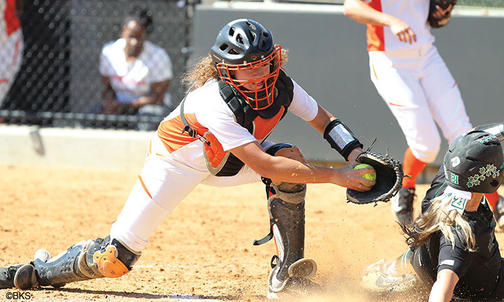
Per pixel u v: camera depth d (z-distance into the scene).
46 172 27.00
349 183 10.95
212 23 25.94
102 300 12.63
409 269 12.76
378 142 25.44
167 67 29.38
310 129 25.73
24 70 31.33
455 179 10.96
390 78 17.64
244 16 25.86
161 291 13.52
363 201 10.95
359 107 25.55
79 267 12.60
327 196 23.31
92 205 22.20
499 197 17.20
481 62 24.95
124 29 29.23
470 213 11.17
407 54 17.52
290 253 12.34
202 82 11.65
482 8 28.31
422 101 17.47
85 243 12.68
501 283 11.95
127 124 29.56
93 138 27.73
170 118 11.97
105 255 12.23
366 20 16.84
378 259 15.52
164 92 29.42
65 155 28.06
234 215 21.16
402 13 17.55
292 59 25.88
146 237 12.32
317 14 25.48
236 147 11.00
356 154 11.93
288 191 12.01
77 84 32.31
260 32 10.90
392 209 18.14
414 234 11.57
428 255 11.81
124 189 24.50
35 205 22.05
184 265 15.84
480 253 11.30
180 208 21.97
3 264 15.52
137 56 29.17
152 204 12.09
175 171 11.98
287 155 11.54
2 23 29.45
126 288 13.71
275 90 11.43
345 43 25.44
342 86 25.61
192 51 27.09
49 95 31.70
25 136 28.11
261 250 17.34
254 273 15.13
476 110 25.19
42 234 18.62
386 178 11.18
